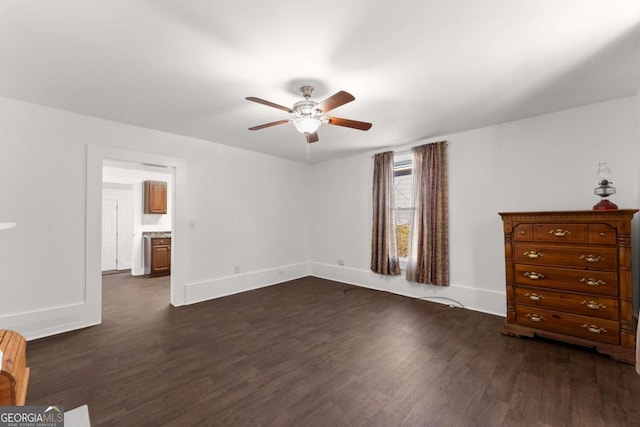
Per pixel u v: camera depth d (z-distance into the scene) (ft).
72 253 9.87
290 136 12.78
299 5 4.86
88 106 9.35
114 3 4.78
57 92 8.30
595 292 7.84
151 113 9.95
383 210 14.49
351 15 5.12
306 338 9.11
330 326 10.09
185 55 6.39
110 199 21.48
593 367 7.21
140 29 5.48
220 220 14.12
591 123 9.27
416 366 7.36
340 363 7.53
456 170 12.28
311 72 7.14
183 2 4.77
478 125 11.29
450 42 5.95
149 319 10.85
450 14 5.09
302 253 18.29
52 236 9.50
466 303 11.98
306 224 18.60
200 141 13.34
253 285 15.38
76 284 9.93
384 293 14.38
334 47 6.10
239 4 4.83
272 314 11.37
